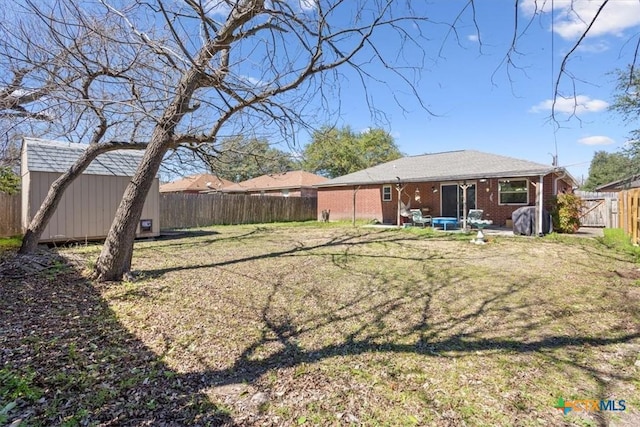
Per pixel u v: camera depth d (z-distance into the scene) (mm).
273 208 20281
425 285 5445
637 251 8242
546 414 2242
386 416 2217
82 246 8734
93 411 2240
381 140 30266
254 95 4445
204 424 2156
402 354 3100
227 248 9203
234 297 4785
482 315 4090
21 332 3438
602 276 5984
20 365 2760
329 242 10438
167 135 5473
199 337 3477
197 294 4879
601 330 3633
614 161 21047
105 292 4852
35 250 7086
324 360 2996
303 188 23875
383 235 12055
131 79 4129
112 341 3334
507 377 2693
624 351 3148
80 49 4066
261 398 2439
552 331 3609
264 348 3246
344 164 27703
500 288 5258
